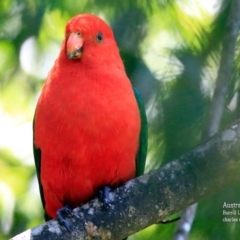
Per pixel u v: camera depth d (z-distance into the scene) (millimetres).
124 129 9539
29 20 14383
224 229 11781
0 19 14508
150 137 11797
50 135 9594
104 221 9000
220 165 8758
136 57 13117
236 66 11188
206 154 8805
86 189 9977
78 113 9391
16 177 17031
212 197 11547
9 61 16156
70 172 9805
